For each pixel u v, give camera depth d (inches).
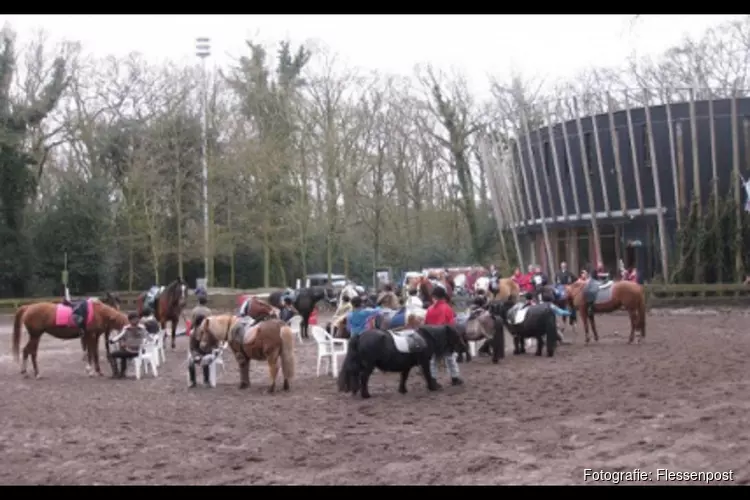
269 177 1705.2
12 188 1806.1
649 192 1491.1
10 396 579.2
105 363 806.5
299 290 1023.0
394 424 448.5
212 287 1755.7
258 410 504.4
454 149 1948.8
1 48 1825.8
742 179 1397.6
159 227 1813.5
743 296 1352.1
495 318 709.3
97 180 1932.8
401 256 1955.0
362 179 1716.3
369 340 538.3
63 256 1910.7
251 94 1806.1
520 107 1820.9
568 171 1604.3
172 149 1849.2
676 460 344.5
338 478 334.6
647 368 638.5
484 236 2095.2
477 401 514.0
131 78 2202.3
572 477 324.5
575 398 510.6
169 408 517.7
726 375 588.4
